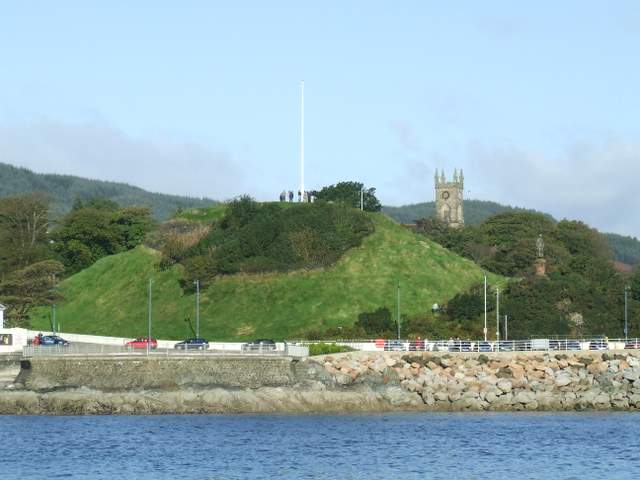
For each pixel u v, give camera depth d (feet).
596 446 533.14
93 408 651.25
